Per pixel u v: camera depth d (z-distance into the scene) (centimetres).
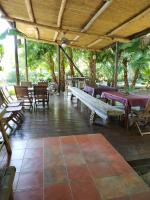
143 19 457
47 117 512
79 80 978
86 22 545
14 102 525
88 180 220
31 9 488
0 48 882
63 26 598
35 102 640
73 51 1262
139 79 1195
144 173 286
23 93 591
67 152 291
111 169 243
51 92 1045
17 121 450
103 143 328
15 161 262
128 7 402
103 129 415
